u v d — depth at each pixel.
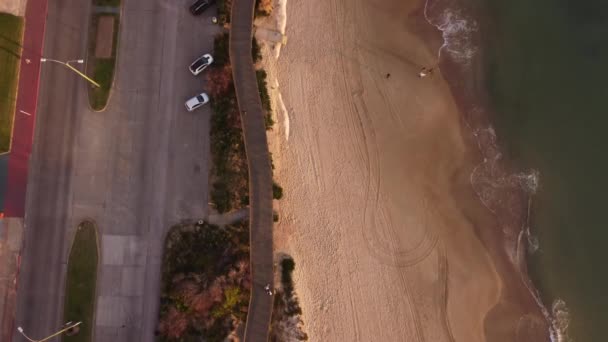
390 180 42.41
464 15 45.78
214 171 39.22
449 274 41.44
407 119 43.69
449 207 42.69
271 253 38.34
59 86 39.97
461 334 40.69
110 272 38.03
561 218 43.34
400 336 40.06
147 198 38.97
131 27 40.81
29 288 37.78
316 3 44.66
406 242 41.47
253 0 41.03
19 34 40.25
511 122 44.56
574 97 45.16
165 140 39.56
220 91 39.69
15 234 38.31
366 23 44.91
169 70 40.41
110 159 39.34
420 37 45.28
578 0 46.34
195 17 41.00
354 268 40.66
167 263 37.97
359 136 42.84
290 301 39.19
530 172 43.88
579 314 42.03
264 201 38.88
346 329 39.81
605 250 42.97
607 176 43.94
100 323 37.47
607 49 45.91
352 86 43.59
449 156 43.56
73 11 40.84
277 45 42.84
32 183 38.88
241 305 37.47
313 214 41.12
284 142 41.88
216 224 38.81
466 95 44.72
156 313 37.62
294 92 42.84
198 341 36.53
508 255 42.50
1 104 39.22
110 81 40.09
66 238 38.41
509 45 45.66
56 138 39.47
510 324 41.41
